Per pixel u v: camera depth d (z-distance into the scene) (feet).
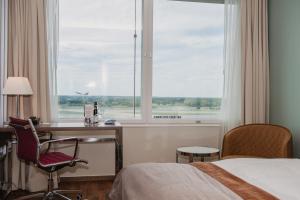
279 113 11.98
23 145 9.14
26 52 10.94
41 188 10.69
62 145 11.69
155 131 12.48
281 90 11.84
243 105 12.39
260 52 12.41
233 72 12.46
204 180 5.71
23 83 10.10
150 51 12.60
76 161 9.35
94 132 12.00
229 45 12.44
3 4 10.29
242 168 6.77
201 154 10.59
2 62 10.34
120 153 10.47
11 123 9.18
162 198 4.70
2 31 10.27
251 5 12.38
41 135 10.68
